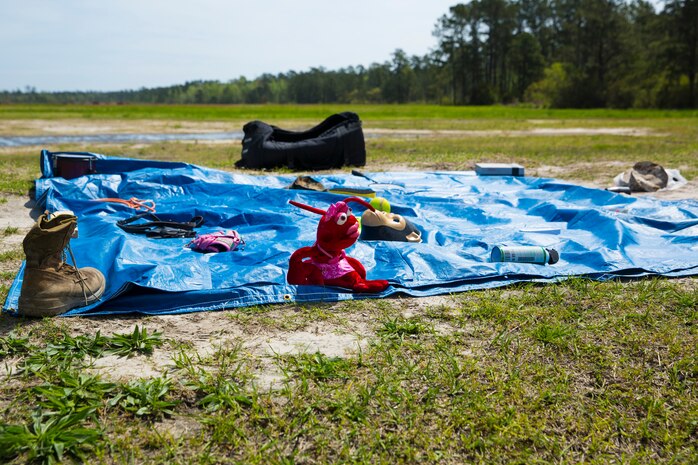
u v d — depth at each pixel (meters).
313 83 181.00
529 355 4.20
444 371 3.92
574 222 8.00
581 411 3.53
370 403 3.57
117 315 4.81
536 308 5.00
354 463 3.04
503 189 10.82
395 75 154.25
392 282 5.45
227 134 27.06
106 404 3.48
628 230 7.16
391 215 6.98
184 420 3.40
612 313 4.91
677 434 3.32
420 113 55.75
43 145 20.52
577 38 95.62
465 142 22.33
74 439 3.12
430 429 3.35
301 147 14.14
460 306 5.07
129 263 5.41
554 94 85.31
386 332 4.51
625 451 3.21
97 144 20.98
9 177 11.90
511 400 3.62
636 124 36.78
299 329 4.60
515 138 24.73
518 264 5.91
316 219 7.98
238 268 5.76
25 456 3.05
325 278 5.35
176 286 5.19
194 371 3.86
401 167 14.65
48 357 3.98
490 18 108.00
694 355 4.16
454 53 111.00
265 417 3.39
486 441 3.23
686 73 76.81
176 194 9.66
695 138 24.02
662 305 5.09
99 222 7.31
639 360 4.13
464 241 7.08
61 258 4.91
